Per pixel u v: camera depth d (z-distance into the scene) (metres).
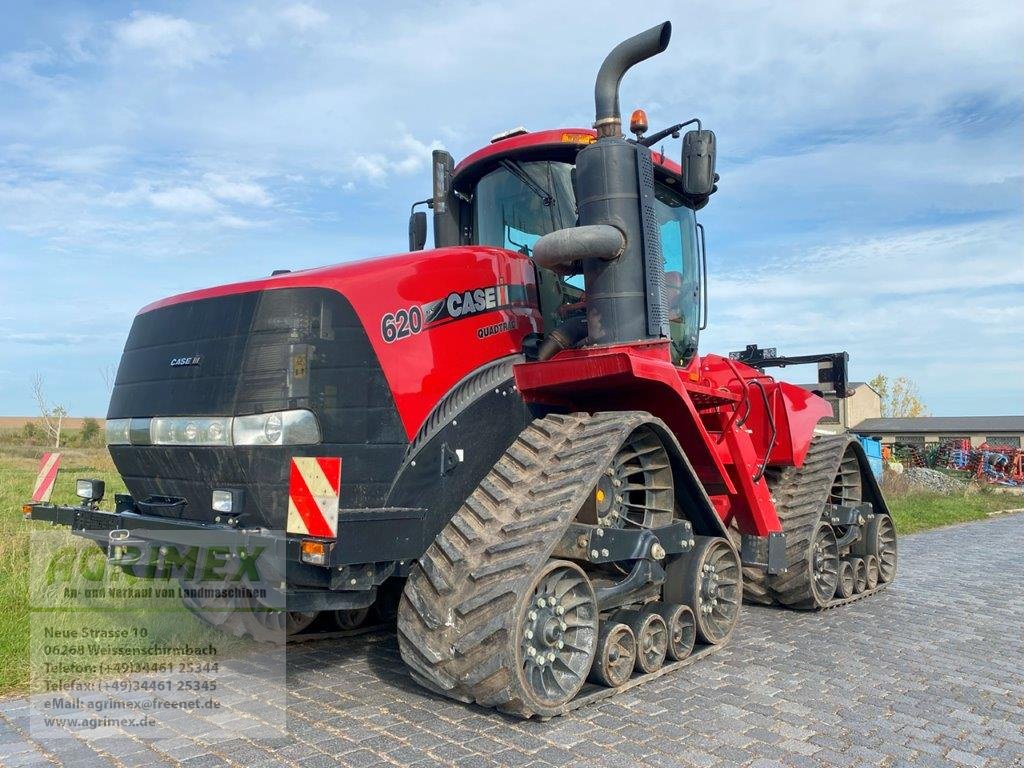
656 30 4.26
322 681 4.14
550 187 4.97
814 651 5.09
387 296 3.90
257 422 3.58
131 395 4.18
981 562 9.50
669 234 5.64
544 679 3.67
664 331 4.53
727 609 5.00
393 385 3.81
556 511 3.62
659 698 4.03
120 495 4.43
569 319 4.76
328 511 3.25
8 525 7.49
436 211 5.43
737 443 5.68
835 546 6.62
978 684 4.48
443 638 3.52
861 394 62.38
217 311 3.84
